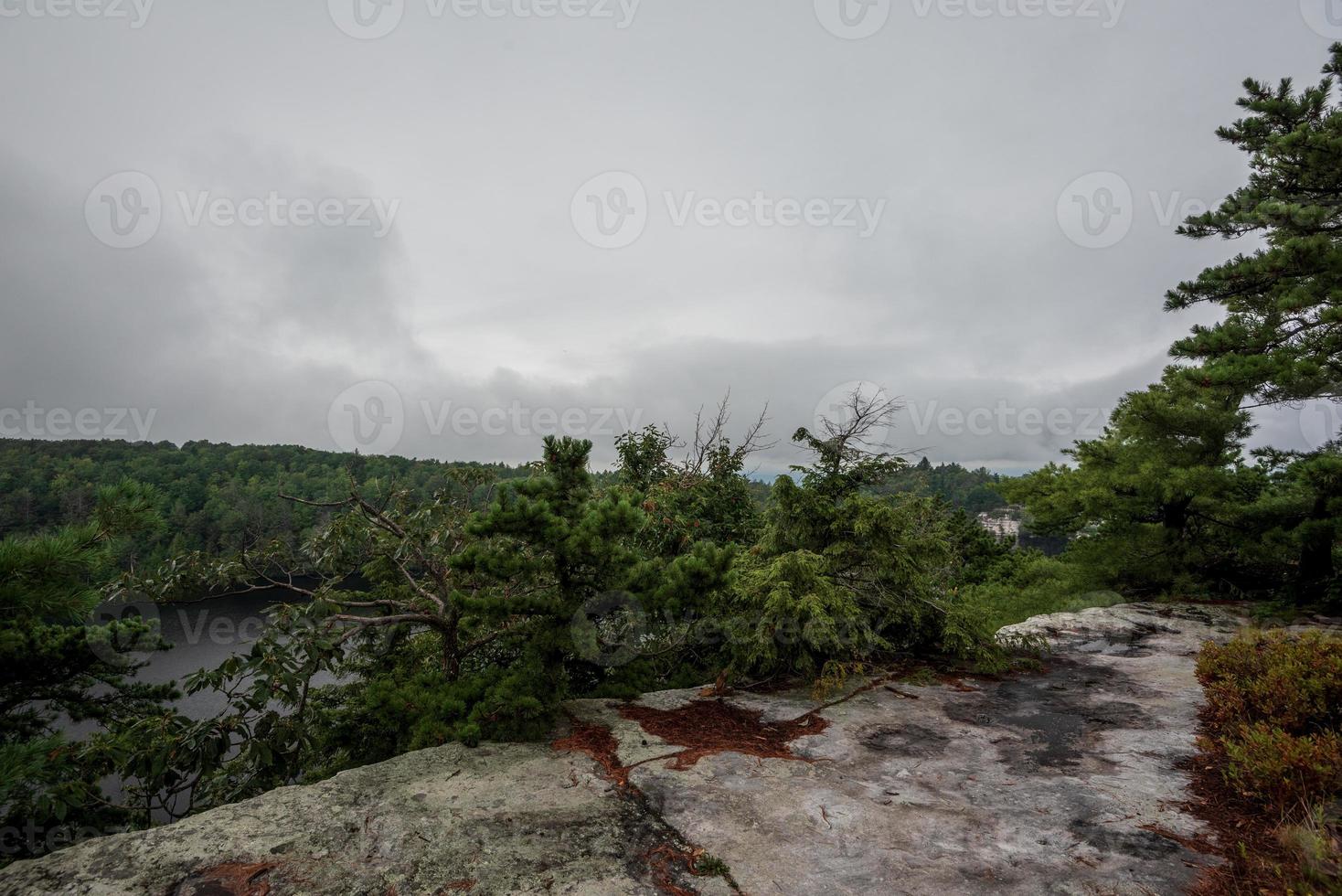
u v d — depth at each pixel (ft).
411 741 13.21
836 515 21.76
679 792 10.79
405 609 18.53
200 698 51.90
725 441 34.22
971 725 14.74
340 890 7.77
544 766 11.94
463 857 8.57
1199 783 10.96
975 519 69.97
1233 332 31.09
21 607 12.35
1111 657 22.13
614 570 15.43
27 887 7.72
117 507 13.60
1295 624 28.07
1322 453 32.94
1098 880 7.99
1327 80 34.30
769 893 7.83
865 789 11.05
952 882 8.02
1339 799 9.29
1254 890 7.55
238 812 9.77
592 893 7.77
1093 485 43.06
